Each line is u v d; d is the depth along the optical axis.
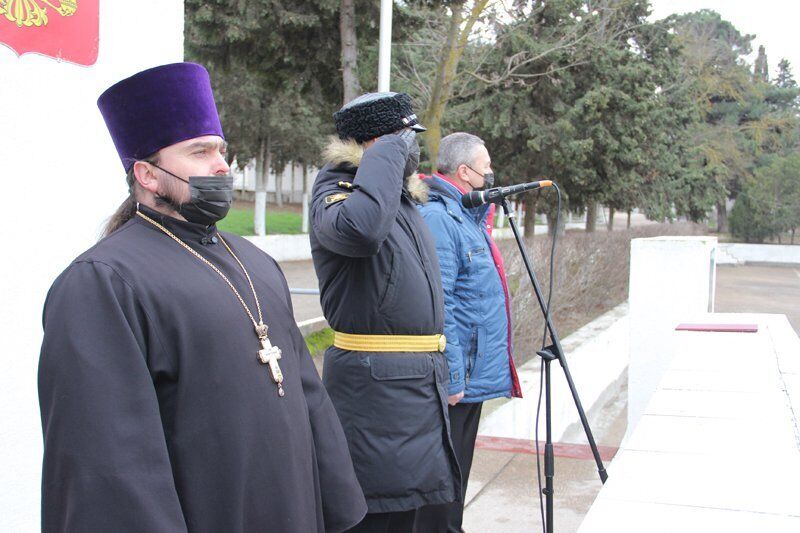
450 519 3.11
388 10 6.86
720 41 32.97
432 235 2.80
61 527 1.39
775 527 1.56
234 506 1.56
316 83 9.77
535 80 13.25
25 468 2.51
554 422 6.28
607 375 8.55
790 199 30.55
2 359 2.43
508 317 3.19
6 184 2.43
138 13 2.95
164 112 1.62
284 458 1.66
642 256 5.29
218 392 1.57
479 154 3.14
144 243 1.62
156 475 1.42
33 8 2.49
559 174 14.51
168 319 1.54
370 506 2.40
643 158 14.52
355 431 2.41
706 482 1.84
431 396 2.47
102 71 2.79
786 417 2.45
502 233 26.41
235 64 9.93
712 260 6.38
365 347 2.43
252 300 1.72
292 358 1.80
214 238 1.76
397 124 2.43
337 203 2.30
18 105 2.46
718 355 3.65
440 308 2.54
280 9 8.67
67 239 2.65
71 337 1.43
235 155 20.50
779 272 25.72
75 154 2.68
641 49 18.09
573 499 4.00
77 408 1.40
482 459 4.55
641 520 1.60
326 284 2.50
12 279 2.46
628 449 2.12
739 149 31.41
